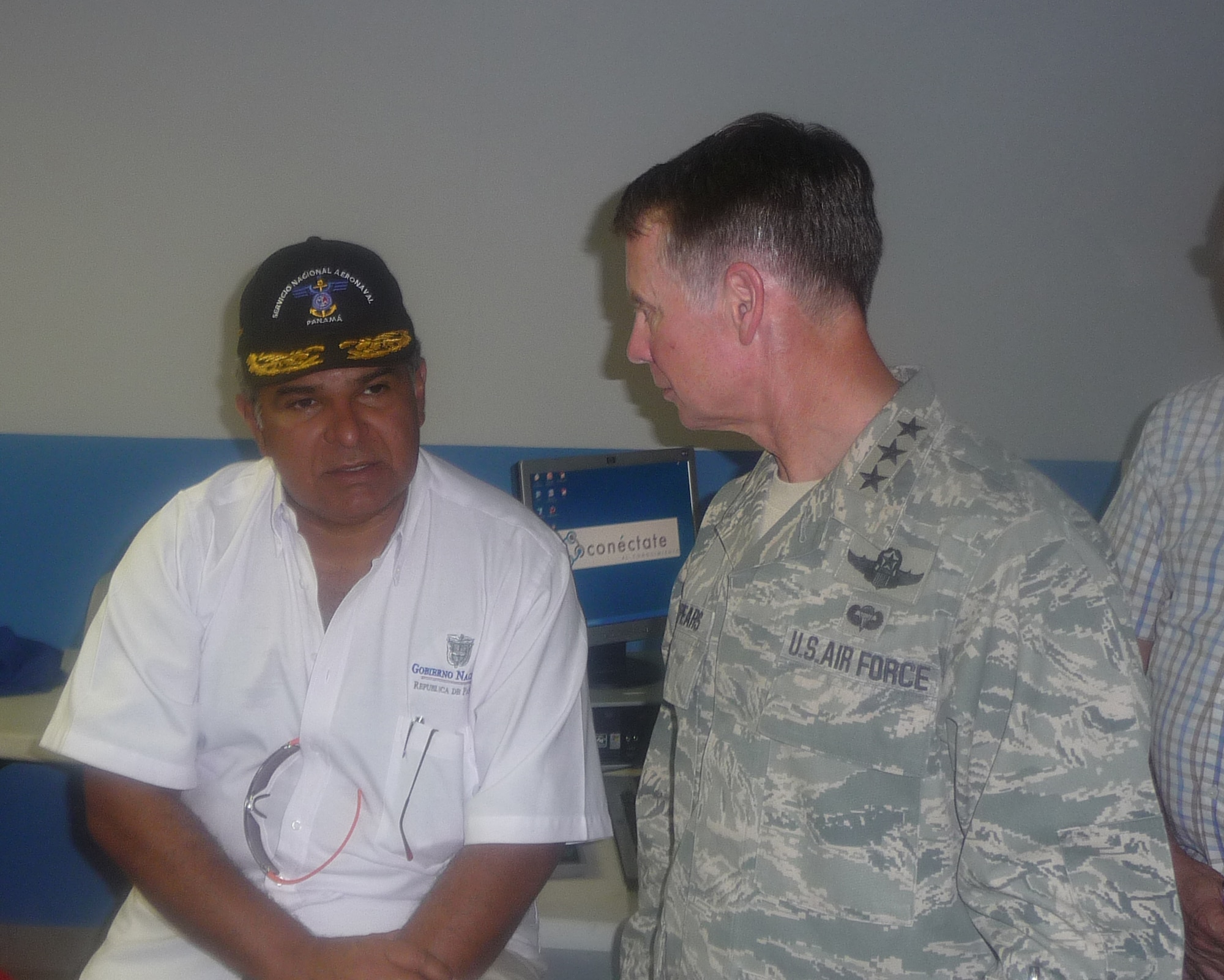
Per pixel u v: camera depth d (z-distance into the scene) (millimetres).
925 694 844
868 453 923
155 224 2094
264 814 1141
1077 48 2094
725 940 917
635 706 1755
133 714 1103
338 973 1018
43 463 2121
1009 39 2090
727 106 2098
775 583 949
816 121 2104
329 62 2064
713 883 940
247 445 2152
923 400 935
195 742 1140
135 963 1174
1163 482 1226
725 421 1025
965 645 821
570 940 1354
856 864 854
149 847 1091
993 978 772
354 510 1094
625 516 1986
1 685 1902
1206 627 1153
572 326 2146
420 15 2061
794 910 883
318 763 1137
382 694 1136
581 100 2092
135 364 2131
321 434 1073
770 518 1025
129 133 2068
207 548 1156
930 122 2109
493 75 2082
